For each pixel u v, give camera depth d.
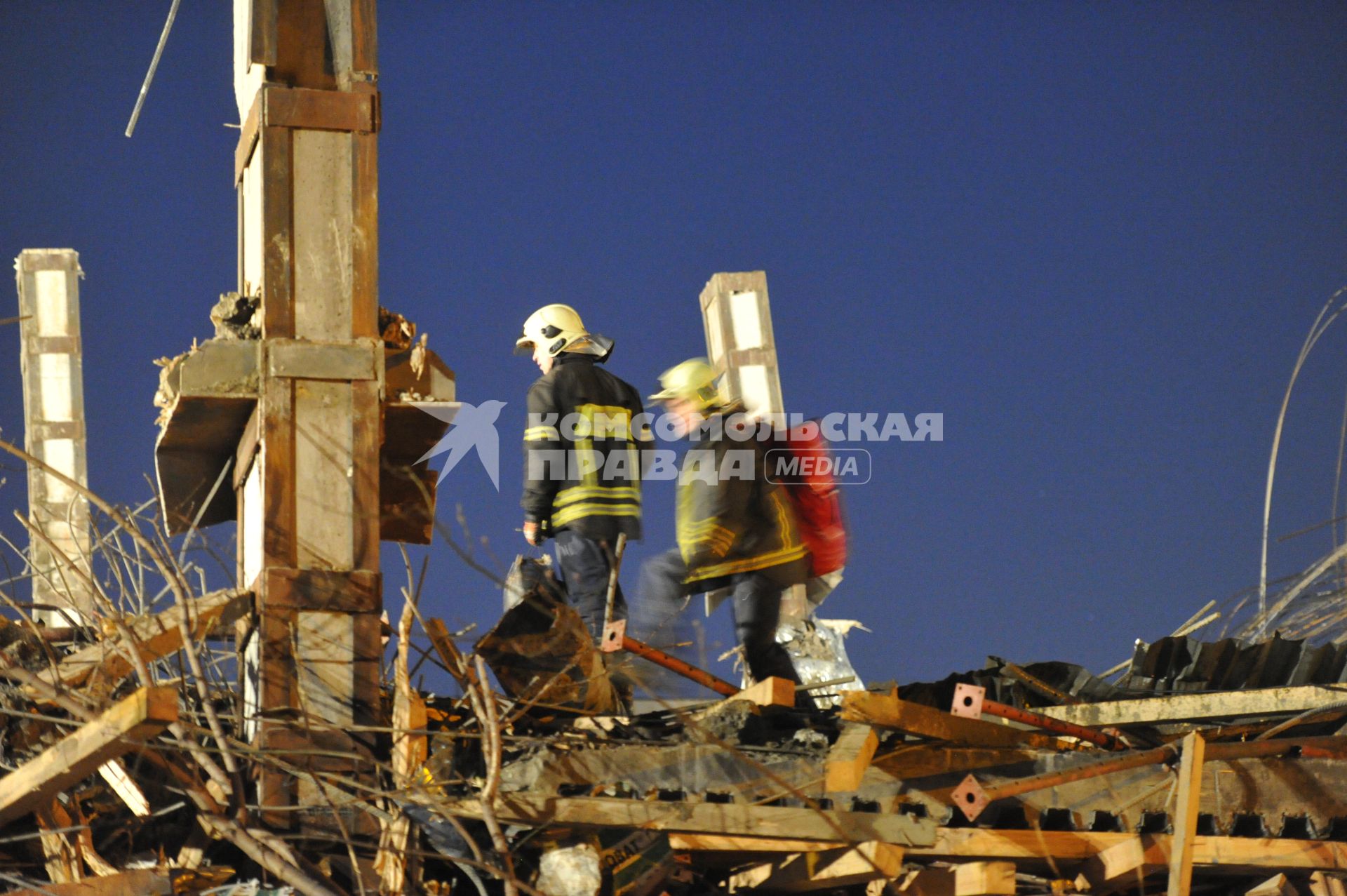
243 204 17.58
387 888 13.32
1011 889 13.84
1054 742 15.86
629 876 13.37
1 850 14.15
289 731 14.48
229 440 17.14
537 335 18.31
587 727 15.10
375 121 16.17
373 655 15.02
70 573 18.75
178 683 15.45
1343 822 15.21
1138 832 14.85
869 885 14.52
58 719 13.37
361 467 15.46
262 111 15.89
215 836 14.00
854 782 13.64
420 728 14.24
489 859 13.48
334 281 15.86
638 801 13.45
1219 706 15.70
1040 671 17.09
